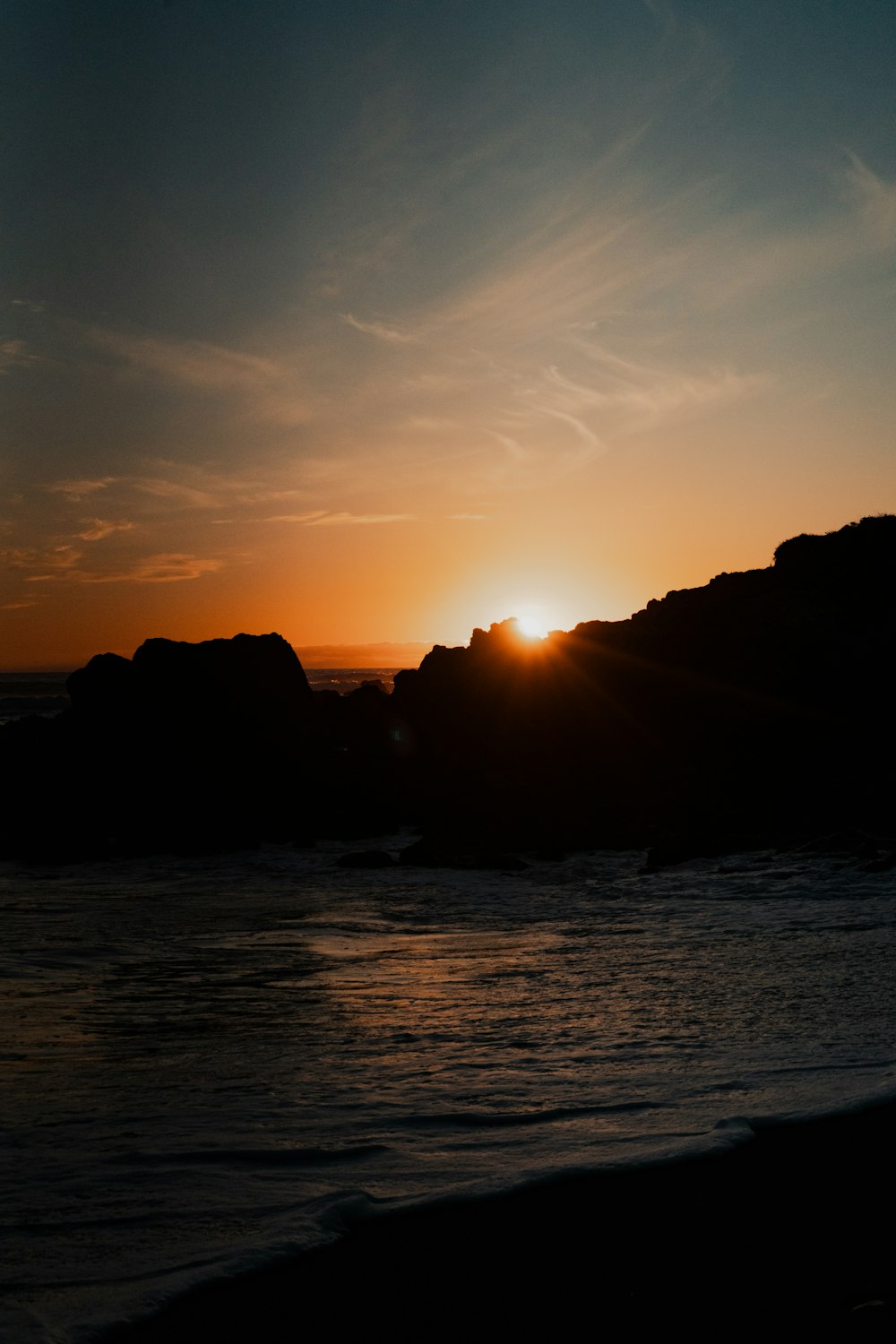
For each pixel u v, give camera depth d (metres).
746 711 26.36
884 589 29.39
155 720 27.30
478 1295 3.97
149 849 23.08
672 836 22.62
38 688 92.06
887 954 11.27
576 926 14.30
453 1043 7.78
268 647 29.81
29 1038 8.06
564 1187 4.93
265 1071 7.03
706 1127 5.68
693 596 31.80
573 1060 7.19
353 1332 3.68
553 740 27.67
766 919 13.98
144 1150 5.46
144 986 10.36
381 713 30.44
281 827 25.34
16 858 22.33
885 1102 6.01
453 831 24.28
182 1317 3.76
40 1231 4.45
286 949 12.66
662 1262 4.22
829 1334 3.68
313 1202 4.74
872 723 25.50
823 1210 4.70
